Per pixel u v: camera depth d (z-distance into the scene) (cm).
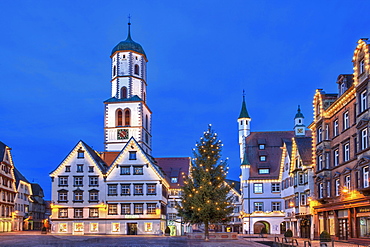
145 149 9831
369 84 3872
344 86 4747
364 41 4028
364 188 3788
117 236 7331
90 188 8444
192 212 5628
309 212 5775
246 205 8950
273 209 8888
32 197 13700
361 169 4012
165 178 9269
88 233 8288
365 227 4009
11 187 10156
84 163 8550
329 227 5016
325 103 5228
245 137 9850
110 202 8350
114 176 8438
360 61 4162
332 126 5003
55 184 8519
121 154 8481
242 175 9112
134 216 8262
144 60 10075
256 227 9119
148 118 10275
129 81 9712
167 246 4259
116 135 9450
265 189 8981
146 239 5822
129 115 9488
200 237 5831
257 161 9331
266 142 9669
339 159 4731
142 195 8319
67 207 8419
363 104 4069
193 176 5712
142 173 8394
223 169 5734
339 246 3678
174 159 10538
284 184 7925
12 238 5719
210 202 5362
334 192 4881
